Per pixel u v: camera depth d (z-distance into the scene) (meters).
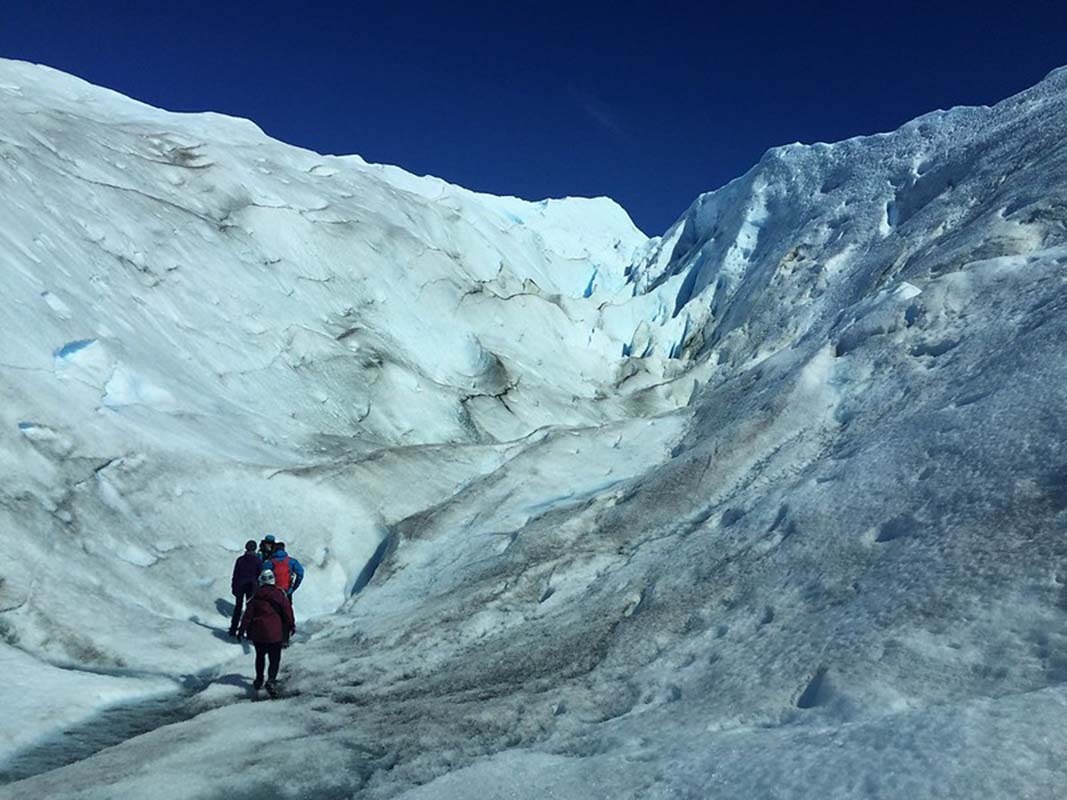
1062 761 3.56
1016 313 9.80
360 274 23.19
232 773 6.15
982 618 5.16
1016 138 18.59
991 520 6.10
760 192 31.30
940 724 4.10
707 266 31.50
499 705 7.00
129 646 9.40
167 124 26.89
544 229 44.50
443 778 5.44
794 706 5.26
